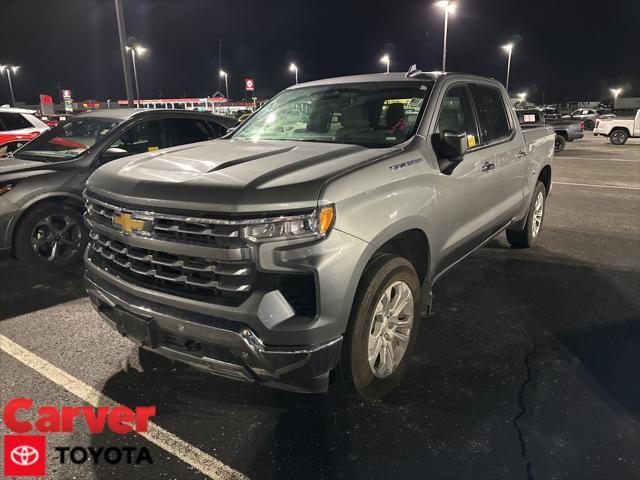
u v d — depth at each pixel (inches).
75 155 209.6
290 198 91.0
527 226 223.5
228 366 96.7
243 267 91.9
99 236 118.6
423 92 139.4
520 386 121.7
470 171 144.7
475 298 175.5
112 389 122.6
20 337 149.9
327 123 144.7
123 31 568.7
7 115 400.2
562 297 176.4
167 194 97.7
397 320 116.9
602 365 131.2
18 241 193.9
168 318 98.4
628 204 342.6
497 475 92.7
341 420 109.7
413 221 115.3
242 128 161.9
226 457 98.9
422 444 101.6
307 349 92.0
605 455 97.5
